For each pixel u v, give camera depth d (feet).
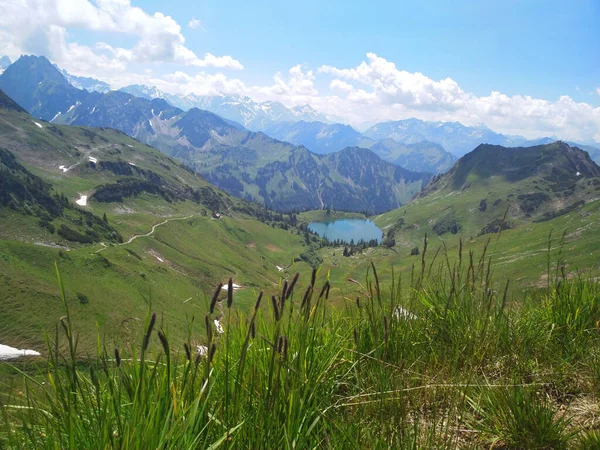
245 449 8.16
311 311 10.46
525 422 10.34
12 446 7.09
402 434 8.87
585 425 11.03
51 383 7.37
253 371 8.55
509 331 14.70
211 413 8.58
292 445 7.53
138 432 7.00
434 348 14.33
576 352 14.58
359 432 8.87
